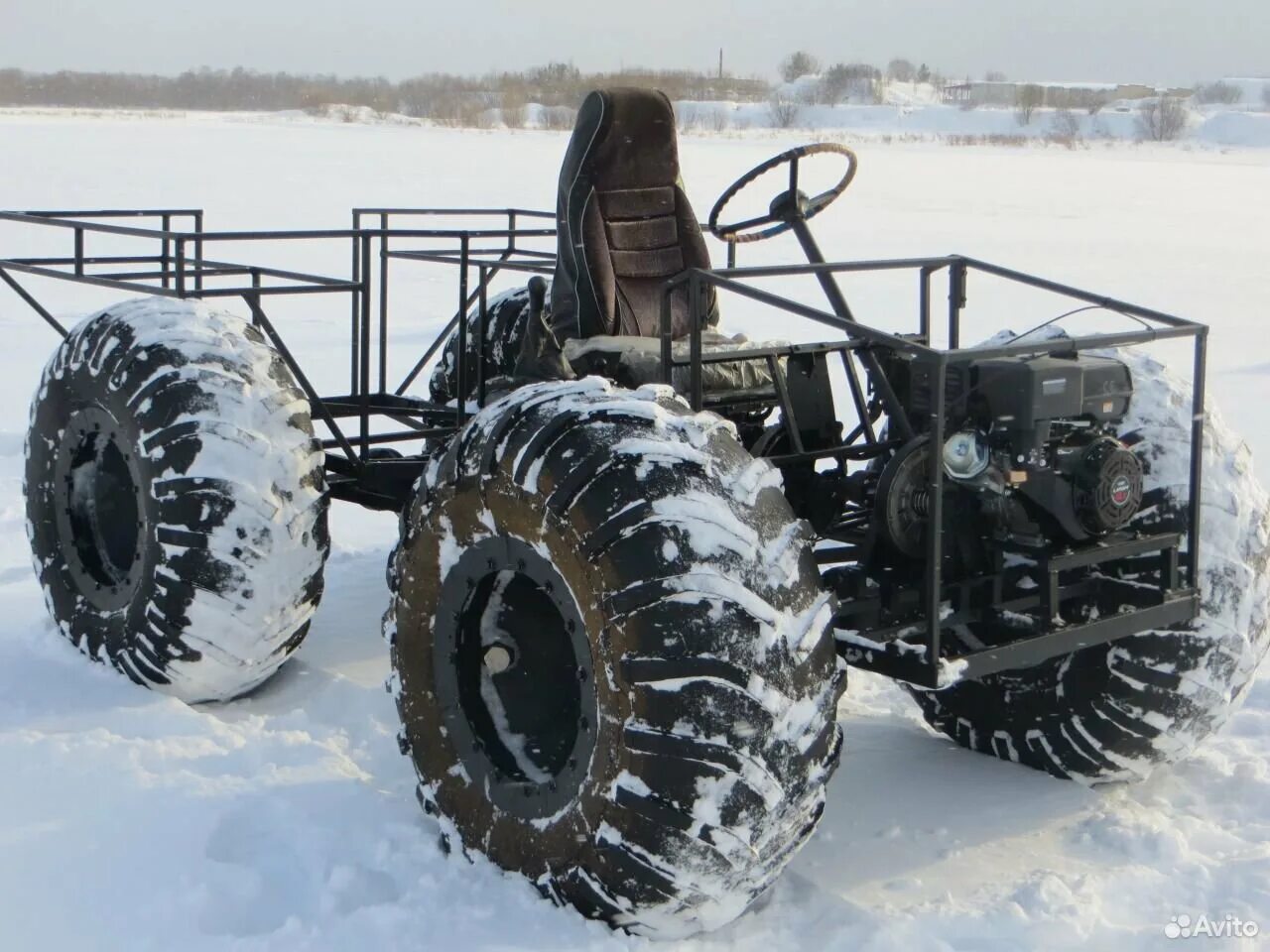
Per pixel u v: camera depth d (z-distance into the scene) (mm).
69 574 4172
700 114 70688
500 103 73250
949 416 3018
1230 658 3207
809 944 2705
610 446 2650
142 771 3361
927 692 3705
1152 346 9664
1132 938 2715
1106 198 24344
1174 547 3086
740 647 2500
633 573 2549
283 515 3705
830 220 18984
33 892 2871
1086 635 2896
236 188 21688
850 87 86812
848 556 3545
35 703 3799
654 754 2527
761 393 3666
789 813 2576
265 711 3861
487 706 3018
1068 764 3434
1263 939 2719
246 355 3816
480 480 2842
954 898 2889
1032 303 11500
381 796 3285
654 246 4137
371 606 4836
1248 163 41156
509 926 2727
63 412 4090
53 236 15023
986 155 42906
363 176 25203
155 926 2740
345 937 2691
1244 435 7000
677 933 2682
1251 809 3301
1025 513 3102
